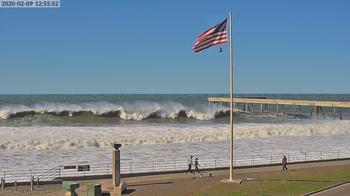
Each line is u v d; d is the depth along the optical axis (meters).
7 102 134.50
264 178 30.22
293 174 31.59
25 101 143.62
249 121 79.38
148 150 42.78
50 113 74.19
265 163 37.62
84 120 72.75
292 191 25.84
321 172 32.19
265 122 76.44
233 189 26.55
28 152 40.66
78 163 36.38
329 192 25.61
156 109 79.12
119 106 79.25
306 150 44.88
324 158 40.66
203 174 33.06
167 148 44.00
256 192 25.67
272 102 99.12
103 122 71.31
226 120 80.31
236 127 59.28
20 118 71.56
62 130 52.84
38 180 29.42
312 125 64.19
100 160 37.69
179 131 53.34
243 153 42.31
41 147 42.59
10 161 36.81
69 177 31.38
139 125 64.38
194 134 50.78
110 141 45.50
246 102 106.25
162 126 61.66
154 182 30.33
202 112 82.00
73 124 66.44
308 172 32.31
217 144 46.94
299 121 79.25
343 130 61.53
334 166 35.75
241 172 33.72
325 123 72.38
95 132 51.31
